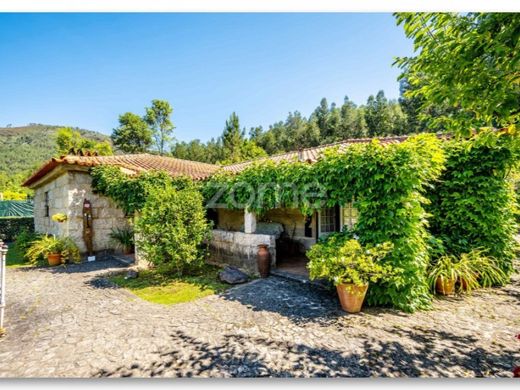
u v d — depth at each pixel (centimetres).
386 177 468
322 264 461
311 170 566
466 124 306
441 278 515
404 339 356
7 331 395
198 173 1158
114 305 491
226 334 375
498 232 578
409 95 338
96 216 945
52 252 834
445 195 612
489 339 356
